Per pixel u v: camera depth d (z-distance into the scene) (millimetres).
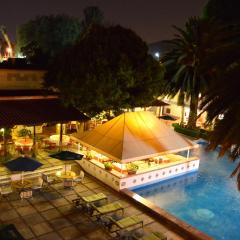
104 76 26453
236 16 44188
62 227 16844
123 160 21484
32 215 17797
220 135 15328
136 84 28297
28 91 29281
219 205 21625
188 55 34969
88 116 29000
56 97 29422
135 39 28812
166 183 24672
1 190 19109
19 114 25000
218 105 15555
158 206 20922
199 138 36469
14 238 13414
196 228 18625
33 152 25344
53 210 18500
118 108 28484
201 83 34781
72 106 28547
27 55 55125
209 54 17000
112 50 27500
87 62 27172
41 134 32062
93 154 25938
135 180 22469
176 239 16453
